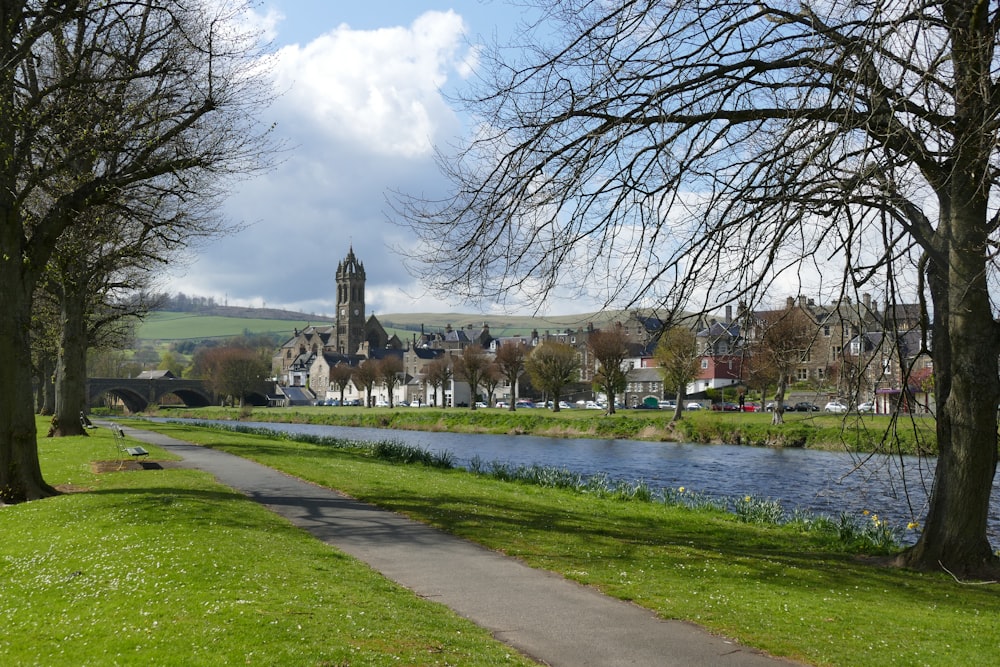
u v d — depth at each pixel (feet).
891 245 34.94
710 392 327.88
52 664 24.62
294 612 30.25
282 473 81.82
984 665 28.58
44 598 32.45
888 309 37.40
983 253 39.86
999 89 38.70
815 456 161.27
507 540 49.32
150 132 67.26
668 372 224.53
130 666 24.34
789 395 293.84
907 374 42.42
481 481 90.53
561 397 462.60
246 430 182.09
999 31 37.55
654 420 228.84
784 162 39.09
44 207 86.33
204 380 453.99
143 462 84.69
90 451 97.76
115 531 44.88
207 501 57.06
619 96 40.83
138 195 74.69
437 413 285.84
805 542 59.41
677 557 46.98
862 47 33.63
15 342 61.87
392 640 28.04
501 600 36.04
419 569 41.39
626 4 39.06
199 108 66.59
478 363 397.39
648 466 145.48
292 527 50.26
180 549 39.58
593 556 45.91
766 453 169.58
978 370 44.60
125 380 412.16
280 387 603.67
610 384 286.66
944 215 43.34
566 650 29.43
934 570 46.21
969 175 40.14
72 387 123.75
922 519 83.51
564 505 70.49
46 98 69.46
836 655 29.37
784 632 32.07
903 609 36.73
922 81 31.50
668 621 33.47
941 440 46.91
